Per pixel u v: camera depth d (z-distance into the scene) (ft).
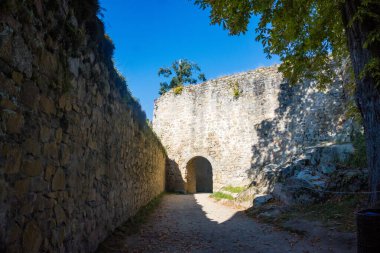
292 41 19.04
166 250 13.53
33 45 7.54
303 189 23.40
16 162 6.73
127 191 19.40
